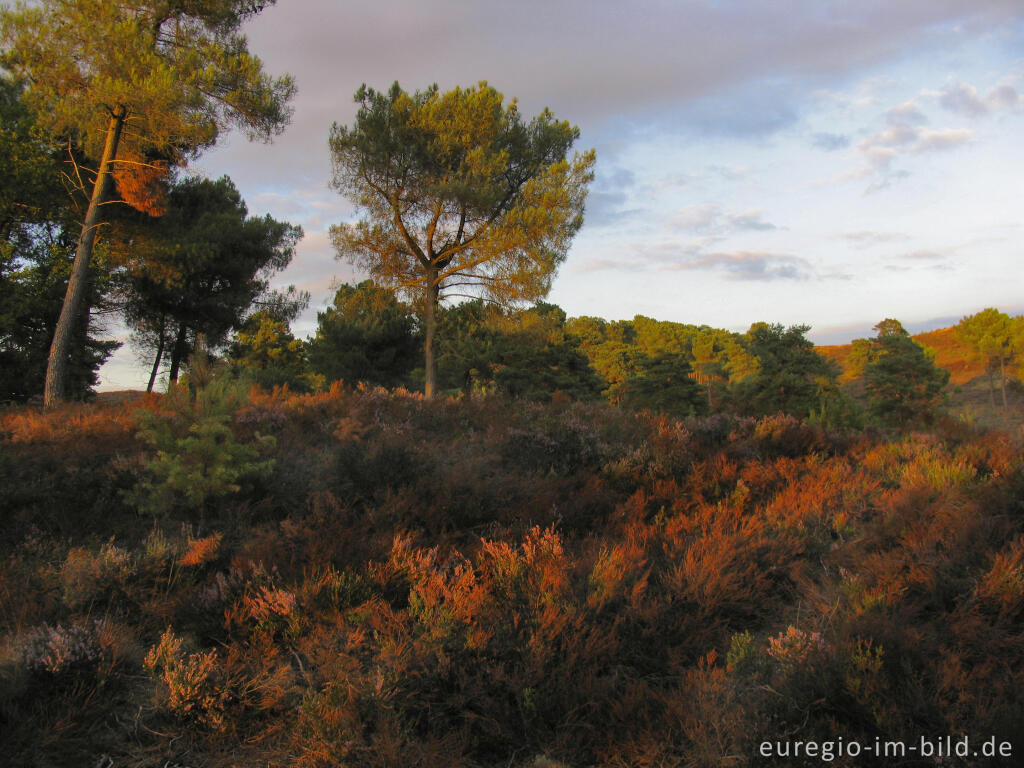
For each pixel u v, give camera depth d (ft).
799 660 9.43
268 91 43.68
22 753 7.80
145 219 61.31
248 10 47.19
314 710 8.43
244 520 16.14
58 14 38.78
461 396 35.40
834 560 13.98
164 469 16.22
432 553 13.48
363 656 10.39
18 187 52.44
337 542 13.93
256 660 10.17
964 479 18.33
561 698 8.86
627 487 20.36
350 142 57.41
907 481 19.27
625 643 10.40
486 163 55.42
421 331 92.27
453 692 9.34
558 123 64.59
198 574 13.38
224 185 80.33
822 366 57.62
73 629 9.89
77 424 23.90
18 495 16.05
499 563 12.86
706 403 76.02
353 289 63.10
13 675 8.95
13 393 59.36
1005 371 135.54
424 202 59.82
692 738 7.95
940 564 12.25
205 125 40.70
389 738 7.86
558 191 55.21
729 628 11.62
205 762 8.09
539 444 23.70
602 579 11.97
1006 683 8.48
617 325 233.55
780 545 14.21
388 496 16.75
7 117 55.06
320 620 11.30
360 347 95.66
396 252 61.41
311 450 22.35
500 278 57.41
